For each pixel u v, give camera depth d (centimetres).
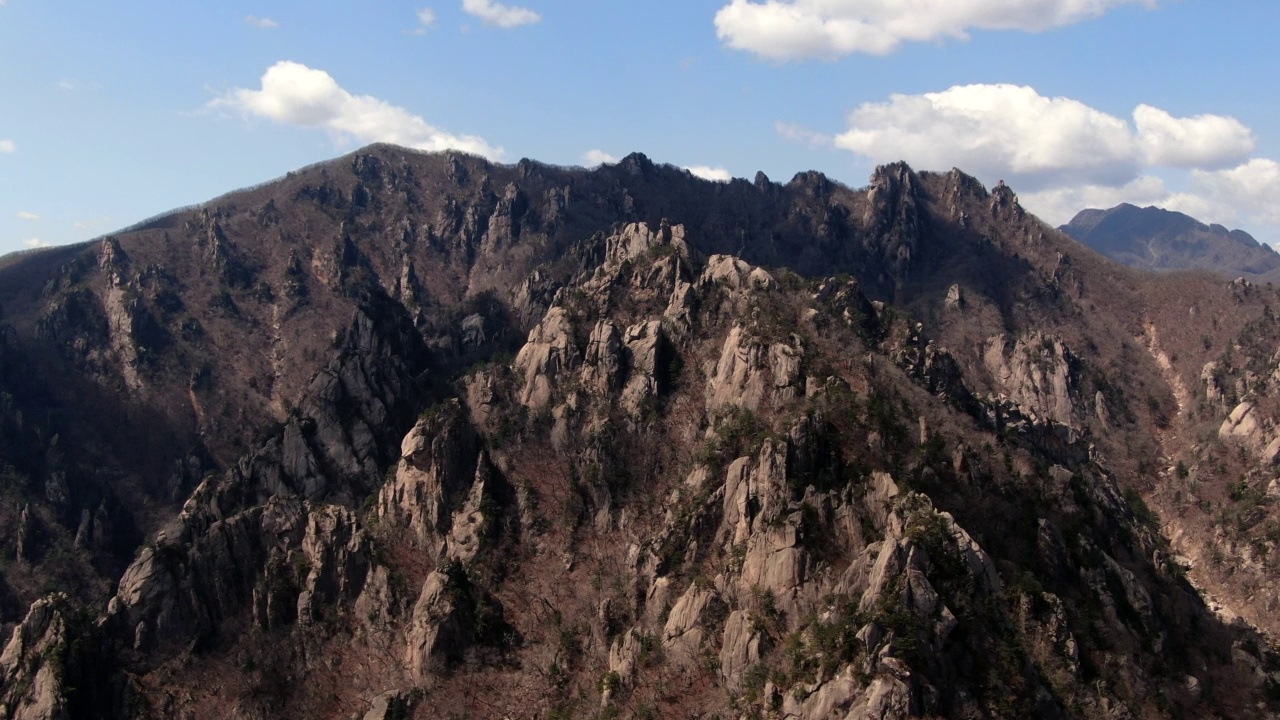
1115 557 11781
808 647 9575
